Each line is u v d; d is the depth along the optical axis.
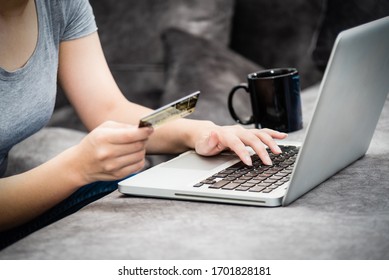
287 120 1.44
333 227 0.89
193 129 1.32
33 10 1.32
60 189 1.13
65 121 2.63
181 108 1.02
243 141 1.19
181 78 2.52
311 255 0.81
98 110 1.50
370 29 1.04
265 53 2.79
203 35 2.71
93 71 1.51
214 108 2.37
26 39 1.29
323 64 2.24
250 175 1.09
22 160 1.90
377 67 1.11
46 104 1.35
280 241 0.85
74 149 1.12
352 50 0.97
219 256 0.82
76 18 1.48
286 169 1.11
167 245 0.86
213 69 2.54
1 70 1.23
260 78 1.44
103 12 2.72
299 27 2.75
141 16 2.72
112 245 0.88
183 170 1.16
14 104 1.27
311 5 2.75
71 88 1.51
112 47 2.72
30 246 0.90
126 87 2.72
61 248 0.88
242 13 2.81
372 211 0.94
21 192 1.15
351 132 1.11
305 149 0.95
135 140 1.03
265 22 2.78
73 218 1.01
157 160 2.26
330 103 0.96
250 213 0.96
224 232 0.89
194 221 0.95
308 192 1.05
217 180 1.08
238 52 2.83
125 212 1.01
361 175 1.12
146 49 2.71
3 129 1.26
